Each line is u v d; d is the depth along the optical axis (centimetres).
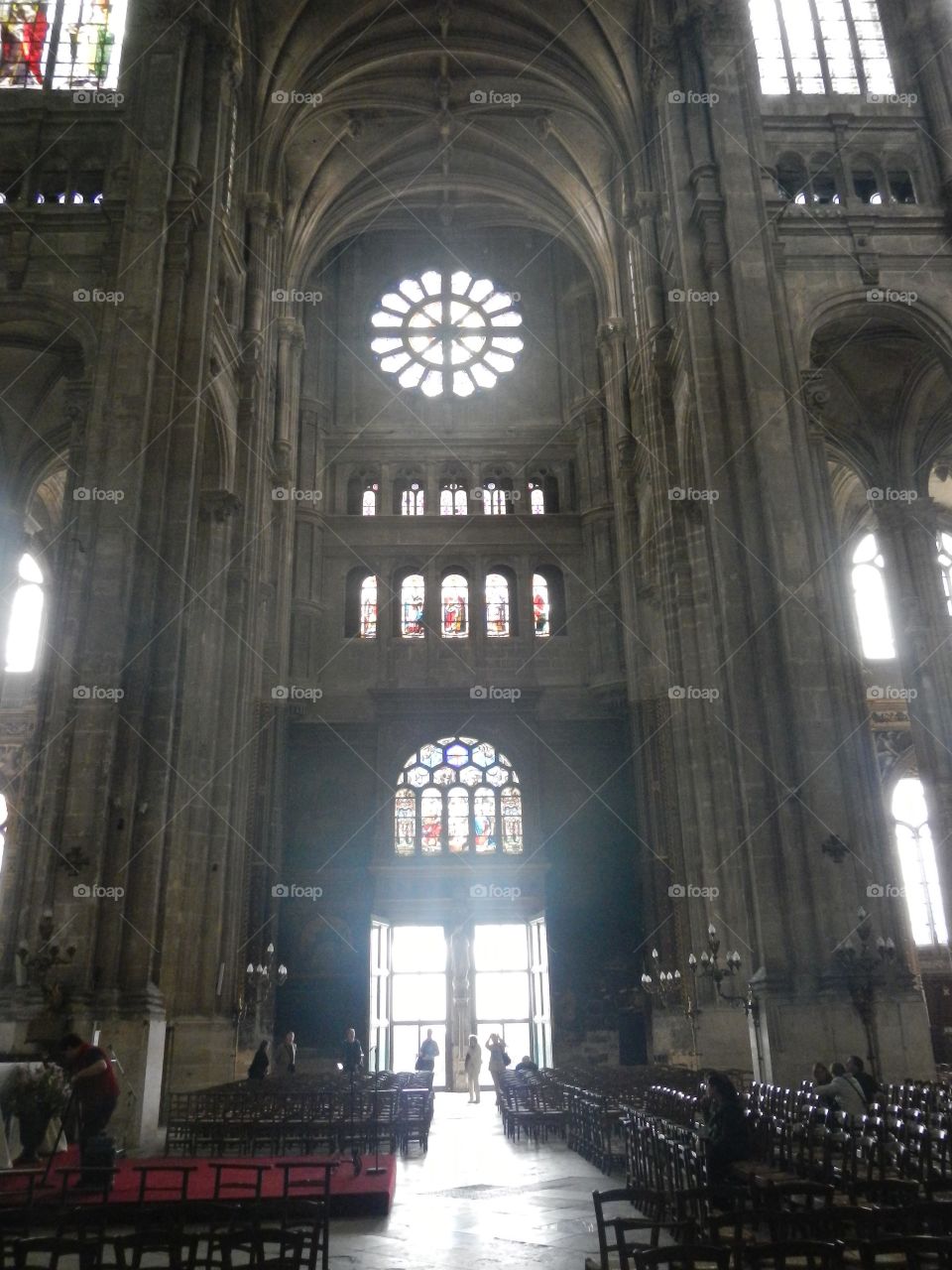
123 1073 1734
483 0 3331
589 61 3322
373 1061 3419
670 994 2998
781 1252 582
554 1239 1031
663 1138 1060
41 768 1959
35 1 2709
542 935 3541
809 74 2706
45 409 2777
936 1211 645
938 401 2823
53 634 2092
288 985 3434
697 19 2627
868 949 1812
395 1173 1418
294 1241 667
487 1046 3109
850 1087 1364
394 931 3678
